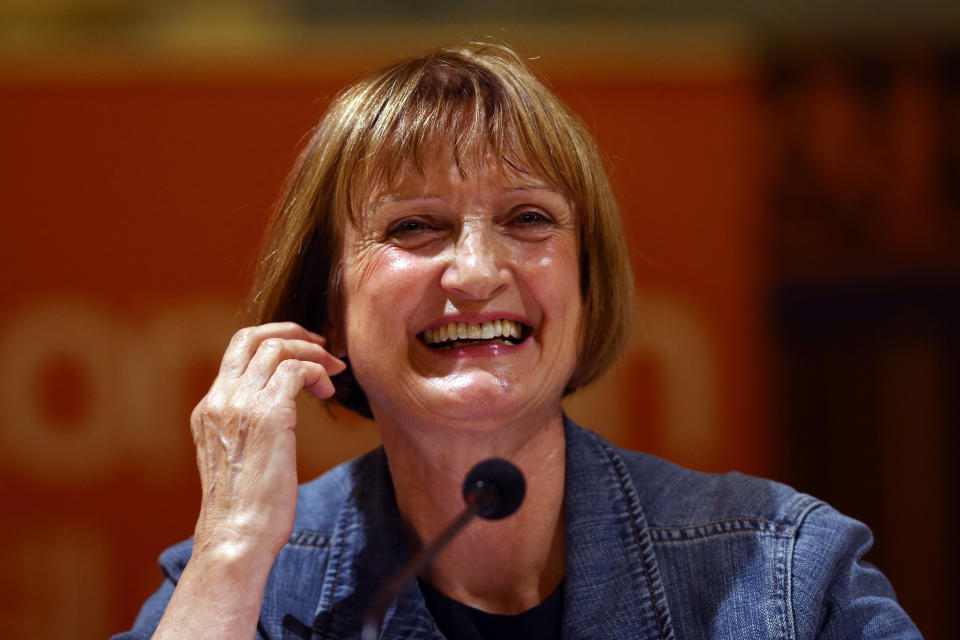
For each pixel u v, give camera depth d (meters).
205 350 9.80
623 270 5.22
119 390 9.80
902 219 13.28
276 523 4.53
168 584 5.29
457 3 14.42
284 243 5.15
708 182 10.13
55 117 9.70
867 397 14.06
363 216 4.82
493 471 3.78
